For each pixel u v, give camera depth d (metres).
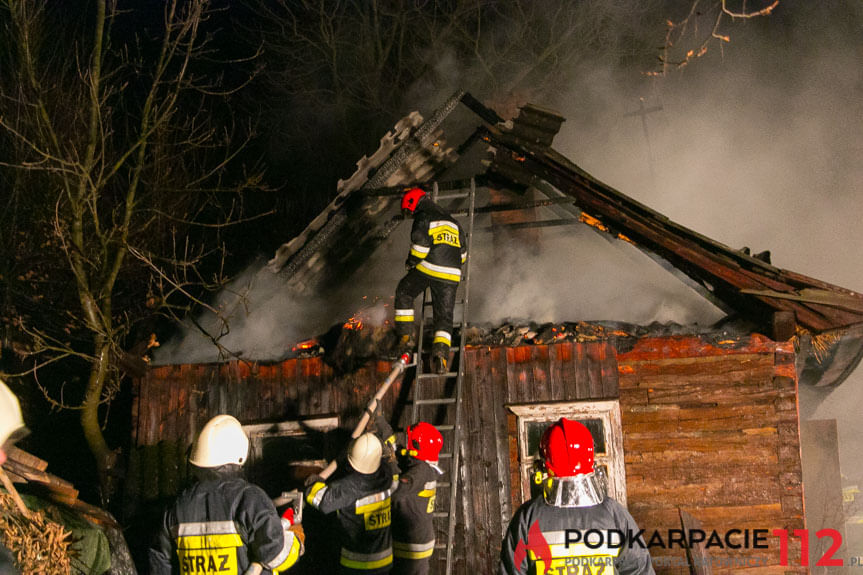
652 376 6.57
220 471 3.77
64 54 10.32
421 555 5.26
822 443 7.65
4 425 2.97
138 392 7.25
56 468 8.56
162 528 3.79
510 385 6.73
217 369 7.18
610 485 6.45
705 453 6.43
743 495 6.35
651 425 6.51
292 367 7.09
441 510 6.67
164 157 9.50
